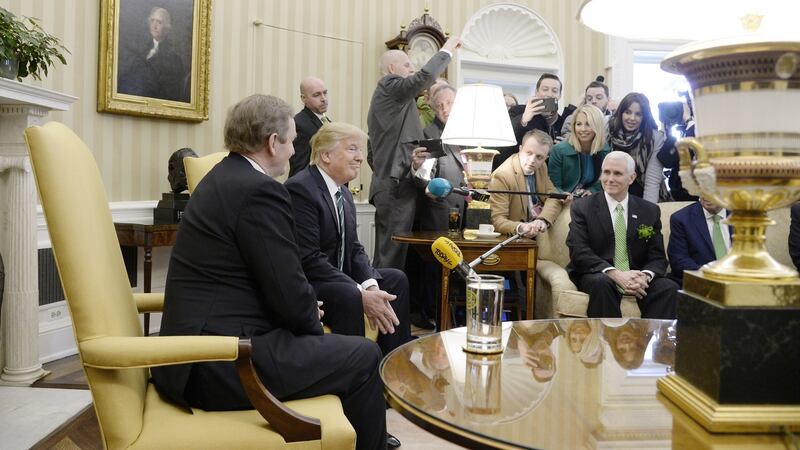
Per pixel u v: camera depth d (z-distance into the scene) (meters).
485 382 1.48
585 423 1.21
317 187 2.93
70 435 2.81
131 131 4.84
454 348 1.82
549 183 4.54
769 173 1.08
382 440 2.03
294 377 1.87
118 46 4.63
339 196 3.04
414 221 4.79
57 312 4.22
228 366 1.80
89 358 1.58
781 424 1.10
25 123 3.44
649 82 7.32
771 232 3.97
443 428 1.22
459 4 6.74
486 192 3.58
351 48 6.22
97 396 1.60
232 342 1.64
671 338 1.96
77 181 1.70
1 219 3.49
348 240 3.06
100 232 1.75
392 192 4.53
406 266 5.05
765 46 1.04
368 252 6.31
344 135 2.95
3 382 3.49
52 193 1.62
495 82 6.99
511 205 4.43
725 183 1.12
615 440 1.12
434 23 6.39
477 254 3.75
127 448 1.59
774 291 1.11
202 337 1.65
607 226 3.89
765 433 1.11
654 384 1.46
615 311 3.62
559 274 3.86
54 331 4.14
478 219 4.12
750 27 1.12
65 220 1.62
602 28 1.25
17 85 3.18
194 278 1.93
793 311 1.11
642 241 3.88
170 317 1.92
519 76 7.06
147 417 1.73
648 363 1.66
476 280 1.78
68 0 4.39
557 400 1.35
